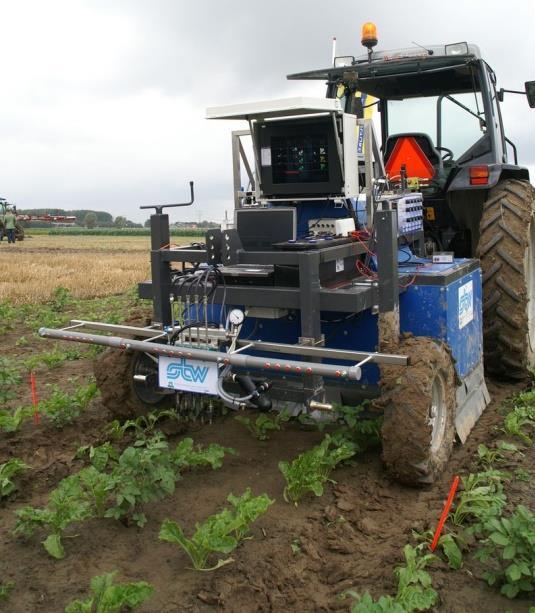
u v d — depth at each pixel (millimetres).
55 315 10938
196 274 4438
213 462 4043
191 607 2914
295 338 4816
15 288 14602
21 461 4238
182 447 4055
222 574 3137
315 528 3516
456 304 4594
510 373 5844
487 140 6344
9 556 3320
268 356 4855
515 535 2998
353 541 3396
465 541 3314
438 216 6457
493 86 6598
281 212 4223
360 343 4629
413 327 4484
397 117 6758
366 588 3020
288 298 4004
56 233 68625
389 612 2555
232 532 3486
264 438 4691
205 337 4234
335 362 4723
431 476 3930
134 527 3568
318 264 3957
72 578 3135
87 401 5449
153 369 4934
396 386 3807
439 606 2910
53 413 5113
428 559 3086
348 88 6609
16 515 3635
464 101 6438
